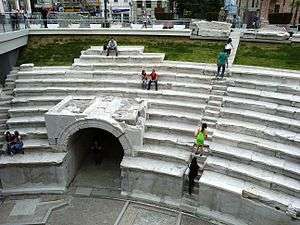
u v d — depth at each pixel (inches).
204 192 565.0
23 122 717.9
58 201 614.5
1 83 876.6
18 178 639.8
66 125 630.5
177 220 561.6
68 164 657.6
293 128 626.5
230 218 557.6
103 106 683.4
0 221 563.5
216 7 2009.1
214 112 698.8
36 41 1042.1
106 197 623.8
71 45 1040.2
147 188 616.1
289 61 880.9
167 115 706.8
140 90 778.8
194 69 820.0
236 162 598.5
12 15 965.2
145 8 2605.8
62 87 807.1
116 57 889.5
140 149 637.3
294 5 1892.2
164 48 1015.0
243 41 1028.5
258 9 2222.0
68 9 2310.5
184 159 613.9
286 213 500.7
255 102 695.1
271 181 541.6
